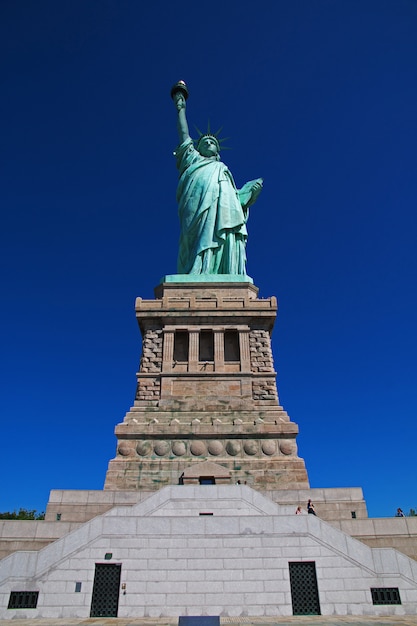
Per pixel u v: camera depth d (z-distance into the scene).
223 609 22.69
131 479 40.69
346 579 23.59
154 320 52.59
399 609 22.89
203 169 67.62
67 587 22.88
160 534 24.25
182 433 43.53
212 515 27.02
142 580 23.19
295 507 30.45
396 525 31.28
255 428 44.03
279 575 23.56
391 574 23.75
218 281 56.00
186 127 74.81
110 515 26.31
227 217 62.75
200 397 47.69
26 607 22.39
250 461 42.00
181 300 53.41
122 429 43.62
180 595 22.94
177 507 29.81
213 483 40.06
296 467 41.59
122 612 22.44
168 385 48.47
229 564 23.72
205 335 52.75
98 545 23.86
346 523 31.38
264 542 24.28
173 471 41.16
